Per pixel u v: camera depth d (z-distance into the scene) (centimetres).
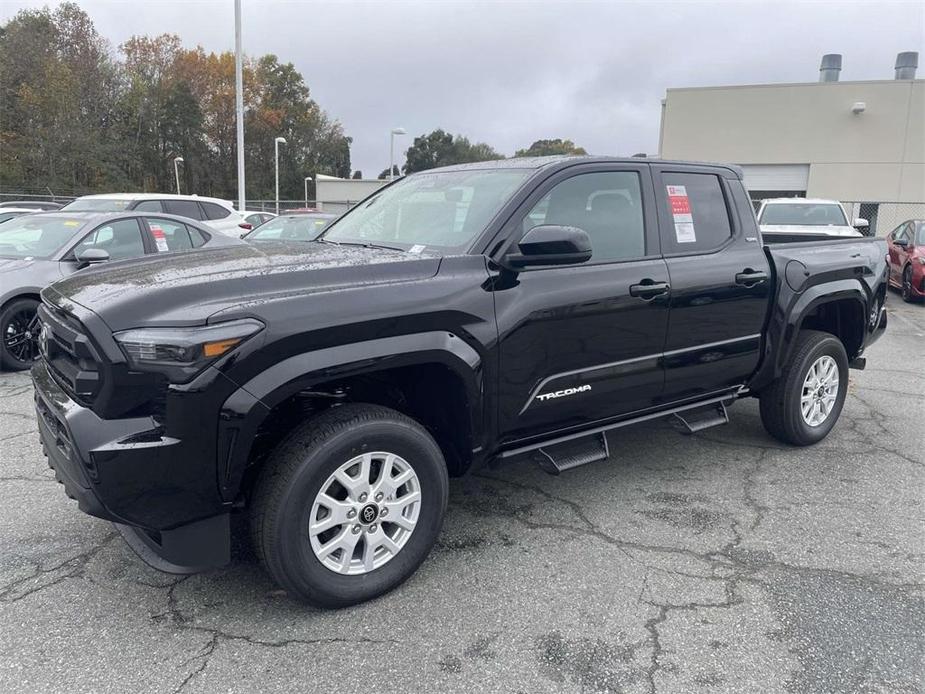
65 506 377
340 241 390
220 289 256
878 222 2705
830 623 280
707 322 398
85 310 253
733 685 243
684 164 411
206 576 311
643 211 381
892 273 1483
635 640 268
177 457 243
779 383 466
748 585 309
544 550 339
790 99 2736
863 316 498
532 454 347
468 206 348
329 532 283
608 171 371
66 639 264
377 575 290
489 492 408
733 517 378
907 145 2645
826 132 2717
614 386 362
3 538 341
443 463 306
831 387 491
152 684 240
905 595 302
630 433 520
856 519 377
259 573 314
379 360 273
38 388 294
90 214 773
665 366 382
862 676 248
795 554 338
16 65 5344
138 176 6538
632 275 360
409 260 297
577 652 261
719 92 2808
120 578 307
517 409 326
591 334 345
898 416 571
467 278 305
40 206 1989
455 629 274
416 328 285
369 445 278
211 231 877
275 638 267
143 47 7319
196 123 7106
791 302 439
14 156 5225
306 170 8331
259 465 281
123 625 274
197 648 260
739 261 416
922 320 1130
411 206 383
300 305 259
